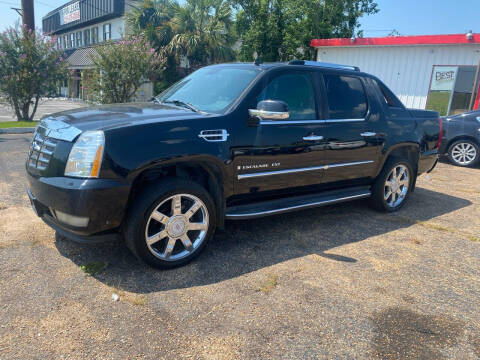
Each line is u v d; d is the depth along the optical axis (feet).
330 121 13.85
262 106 10.91
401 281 10.93
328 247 13.00
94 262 10.97
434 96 42.29
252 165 12.00
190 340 7.99
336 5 68.03
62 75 47.73
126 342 7.83
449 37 39.45
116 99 45.85
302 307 9.37
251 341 8.07
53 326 8.20
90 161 9.32
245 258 11.83
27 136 34.60
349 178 15.12
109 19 93.56
